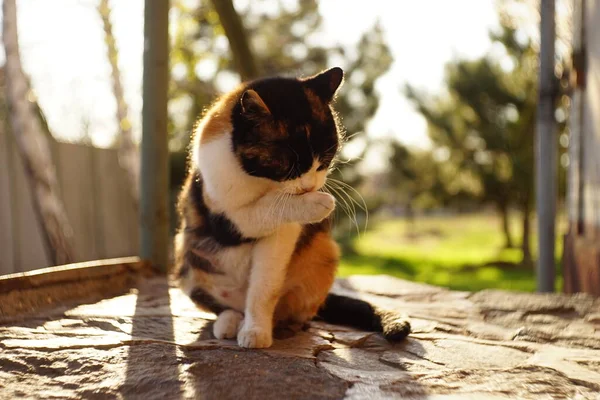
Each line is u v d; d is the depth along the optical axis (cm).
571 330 114
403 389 84
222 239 100
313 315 111
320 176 103
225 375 86
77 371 87
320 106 105
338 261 111
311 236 106
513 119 441
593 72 164
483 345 104
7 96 192
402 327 104
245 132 96
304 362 92
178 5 260
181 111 356
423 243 717
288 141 98
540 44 177
